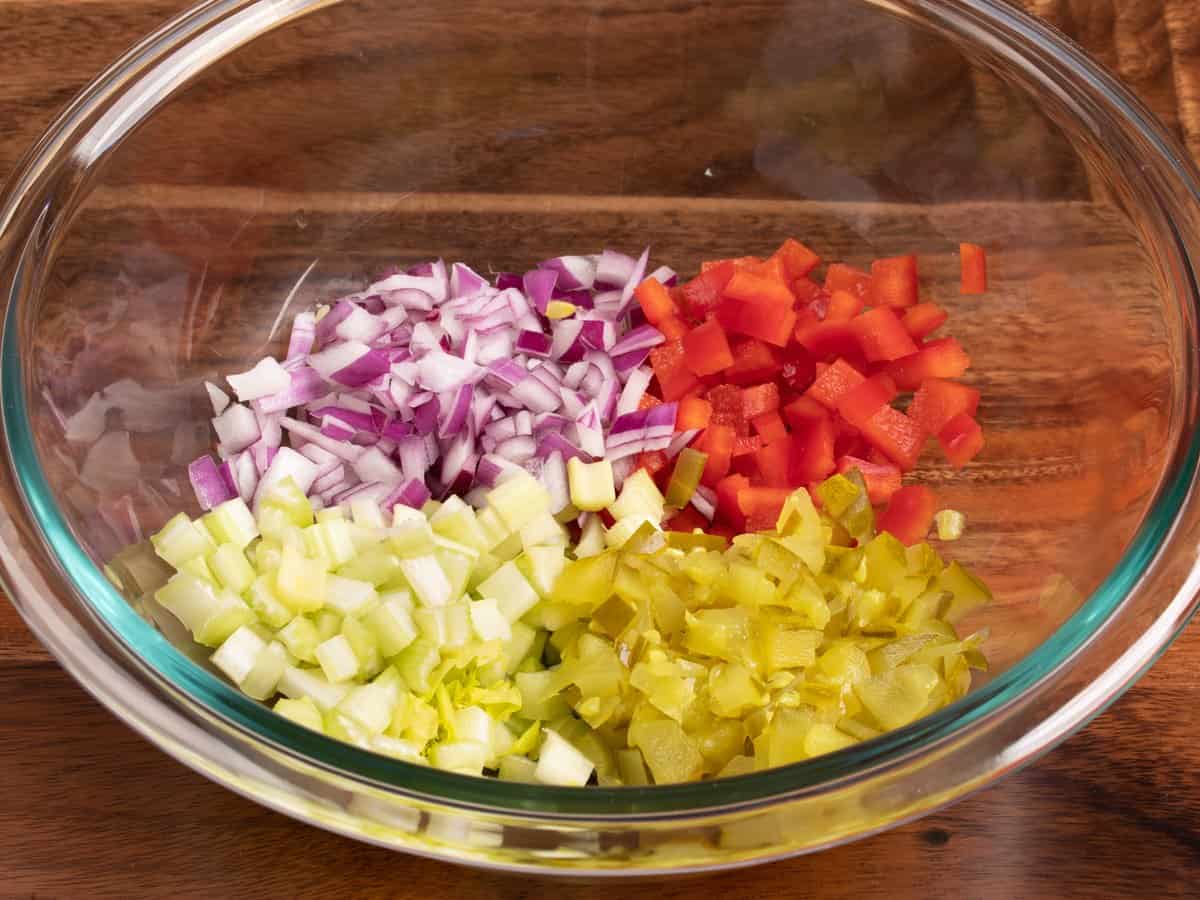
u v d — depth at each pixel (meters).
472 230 0.35
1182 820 0.28
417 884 0.27
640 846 0.23
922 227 0.33
